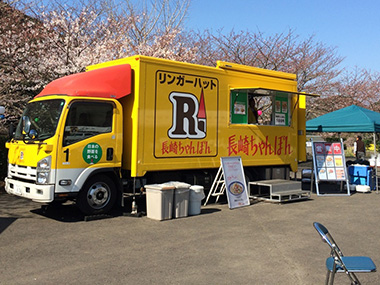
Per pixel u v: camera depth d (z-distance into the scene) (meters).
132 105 8.38
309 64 21.59
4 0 12.59
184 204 8.30
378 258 5.71
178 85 8.91
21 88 12.74
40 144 7.48
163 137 8.64
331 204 10.13
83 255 5.63
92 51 13.61
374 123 12.21
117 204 9.13
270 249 6.04
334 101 23.17
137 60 8.34
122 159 8.52
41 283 4.55
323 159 11.92
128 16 17.69
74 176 7.62
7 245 6.09
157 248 6.02
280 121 11.13
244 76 10.21
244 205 9.62
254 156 10.41
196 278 4.78
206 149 9.40
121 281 4.66
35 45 12.96
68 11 14.28
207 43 21.12
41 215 8.32
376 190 12.42
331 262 3.87
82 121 7.76
